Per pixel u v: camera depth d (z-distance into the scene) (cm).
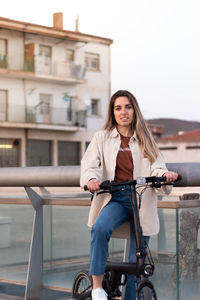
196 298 352
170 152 4722
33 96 3750
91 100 4122
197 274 354
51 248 404
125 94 338
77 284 353
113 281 322
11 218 425
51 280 402
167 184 312
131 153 331
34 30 3688
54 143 3856
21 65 3669
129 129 340
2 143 3622
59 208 398
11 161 3656
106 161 333
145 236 332
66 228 396
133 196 308
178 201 345
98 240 315
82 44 4025
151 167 329
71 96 3956
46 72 3784
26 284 399
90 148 338
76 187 396
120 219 321
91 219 330
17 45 3662
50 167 375
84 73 3953
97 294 313
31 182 383
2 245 432
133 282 345
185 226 349
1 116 3606
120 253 375
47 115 3812
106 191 312
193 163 347
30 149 3744
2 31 3597
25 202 412
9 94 3647
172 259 348
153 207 330
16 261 422
